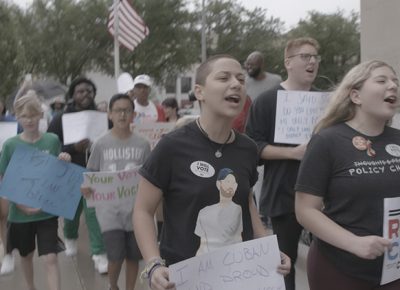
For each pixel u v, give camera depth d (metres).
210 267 2.17
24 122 4.44
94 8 32.38
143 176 2.35
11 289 5.10
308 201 2.56
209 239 2.27
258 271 2.23
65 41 31.73
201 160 2.31
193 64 37.84
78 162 5.78
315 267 2.71
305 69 3.76
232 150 2.38
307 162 2.57
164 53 34.41
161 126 6.72
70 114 5.75
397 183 2.48
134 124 6.68
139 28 12.50
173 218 2.32
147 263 2.23
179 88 43.16
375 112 2.53
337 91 2.69
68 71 32.81
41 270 5.57
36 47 31.58
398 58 8.08
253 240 2.24
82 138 5.67
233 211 2.32
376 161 2.49
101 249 5.47
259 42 41.69
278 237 3.78
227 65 2.28
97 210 4.40
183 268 2.12
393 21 8.17
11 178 4.35
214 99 2.27
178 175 2.30
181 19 34.31
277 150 3.62
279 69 41.78
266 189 3.82
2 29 30.16
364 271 2.54
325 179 2.54
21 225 4.35
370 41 8.71
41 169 4.41
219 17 41.44
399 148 2.56
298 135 3.68
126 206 4.38
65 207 4.39
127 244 4.42
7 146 4.48
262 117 3.78
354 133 2.57
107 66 33.97
